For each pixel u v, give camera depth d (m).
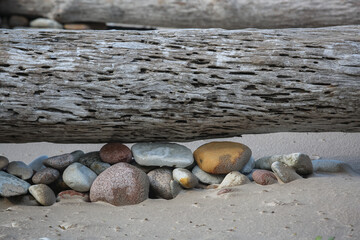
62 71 1.50
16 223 1.33
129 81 1.50
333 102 1.48
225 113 1.52
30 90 1.49
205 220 1.33
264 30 1.56
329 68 1.48
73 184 1.55
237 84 1.49
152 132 1.60
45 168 1.60
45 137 1.61
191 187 1.57
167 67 1.50
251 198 1.44
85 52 1.52
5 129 1.55
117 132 1.59
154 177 1.57
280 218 1.30
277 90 1.49
